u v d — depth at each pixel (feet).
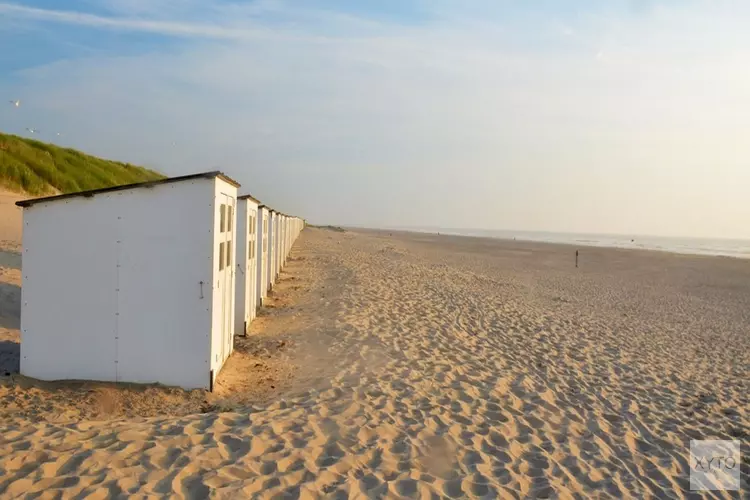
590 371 26.55
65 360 19.13
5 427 13.93
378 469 13.93
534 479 14.57
